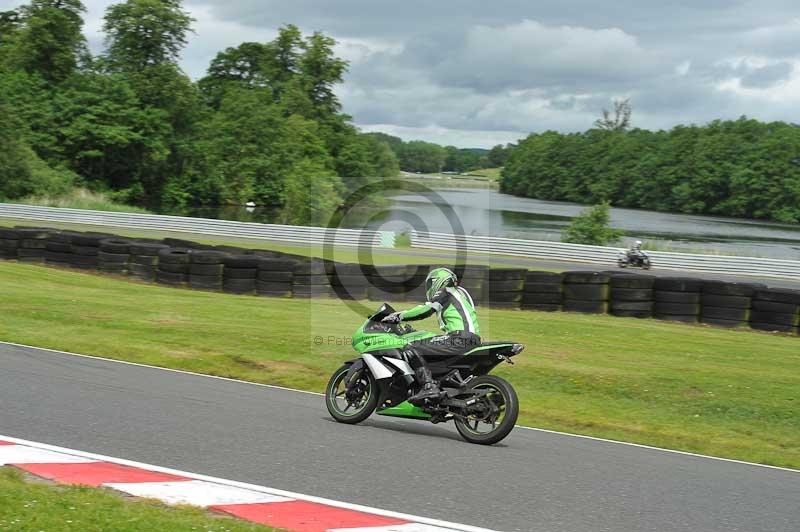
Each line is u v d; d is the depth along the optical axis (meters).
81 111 74.50
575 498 6.86
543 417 10.76
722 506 6.96
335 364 13.16
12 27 102.75
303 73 86.75
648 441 9.97
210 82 103.81
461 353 9.13
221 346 14.01
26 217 49.47
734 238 67.62
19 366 11.48
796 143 101.31
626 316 19.97
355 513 6.02
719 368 13.78
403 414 9.28
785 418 11.00
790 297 18.59
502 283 20.73
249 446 7.93
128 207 66.38
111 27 78.50
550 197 125.94
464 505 6.44
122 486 6.32
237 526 5.41
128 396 9.99
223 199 75.88
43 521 5.20
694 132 112.06
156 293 20.73
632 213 107.56
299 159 74.31
